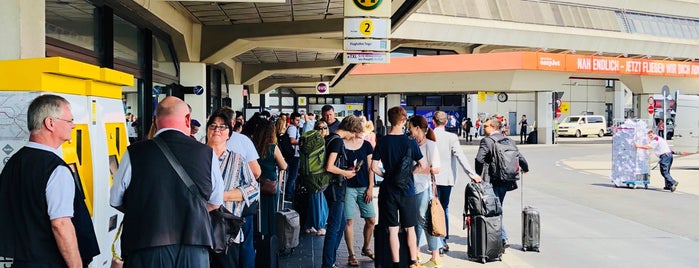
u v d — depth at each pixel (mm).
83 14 8234
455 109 44750
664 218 11375
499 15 47062
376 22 12984
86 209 3779
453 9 45094
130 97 10938
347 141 7285
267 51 20344
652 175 19766
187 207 3639
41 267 3467
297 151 12398
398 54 47375
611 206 12867
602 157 27859
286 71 25422
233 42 14555
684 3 57844
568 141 44156
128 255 3635
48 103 3553
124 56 10359
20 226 3457
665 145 15664
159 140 3723
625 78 42719
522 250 8555
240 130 7879
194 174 3688
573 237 9523
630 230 10141
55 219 3447
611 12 53688
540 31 48344
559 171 20953
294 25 14344
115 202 3732
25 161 3484
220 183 3893
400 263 6797
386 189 6789
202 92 14445
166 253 3592
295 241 7887
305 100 40969
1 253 3477
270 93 40219
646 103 42875
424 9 43562
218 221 4203
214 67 20000
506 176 8000
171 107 3809
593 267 7672
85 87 4582
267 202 7746
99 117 4750
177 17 12734
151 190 3602
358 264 7484
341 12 13562
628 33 53156
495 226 7699
